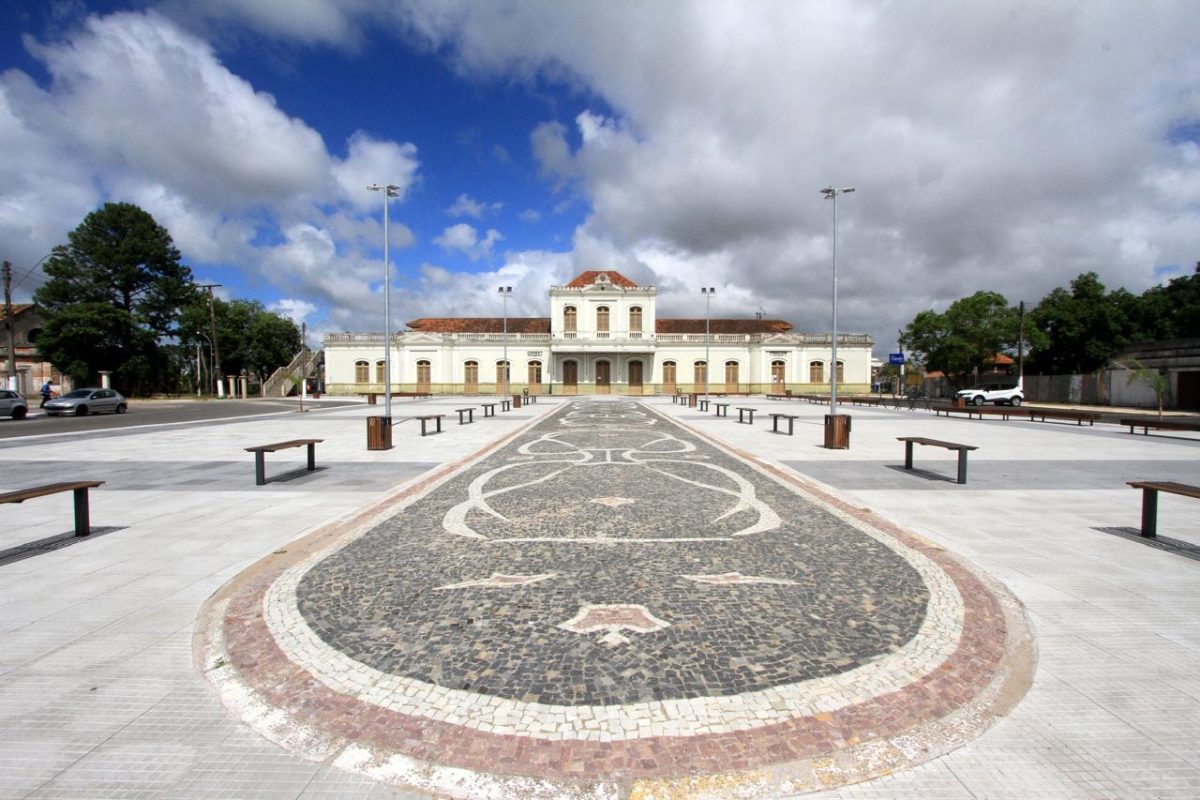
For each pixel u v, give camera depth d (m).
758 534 6.35
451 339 54.06
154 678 3.38
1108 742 2.82
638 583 4.80
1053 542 6.12
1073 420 24.05
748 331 60.66
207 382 57.84
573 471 10.77
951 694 3.19
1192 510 7.59
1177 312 42.22
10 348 32.12
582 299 53.84
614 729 2.85
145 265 52.22
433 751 2.73
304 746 2.79
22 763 2.65
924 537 6.30
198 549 5.88
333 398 48.94
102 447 14.55
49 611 4.32
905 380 51.62
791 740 2.79
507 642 3.74
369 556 5.58
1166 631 4.01
